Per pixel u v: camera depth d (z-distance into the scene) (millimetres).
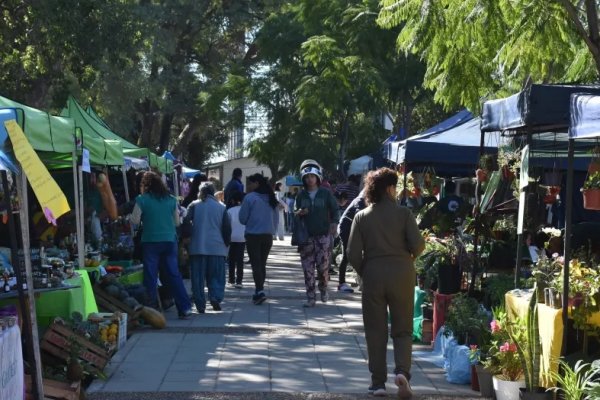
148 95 31984
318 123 27609
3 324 5840
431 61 10641
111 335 9602
